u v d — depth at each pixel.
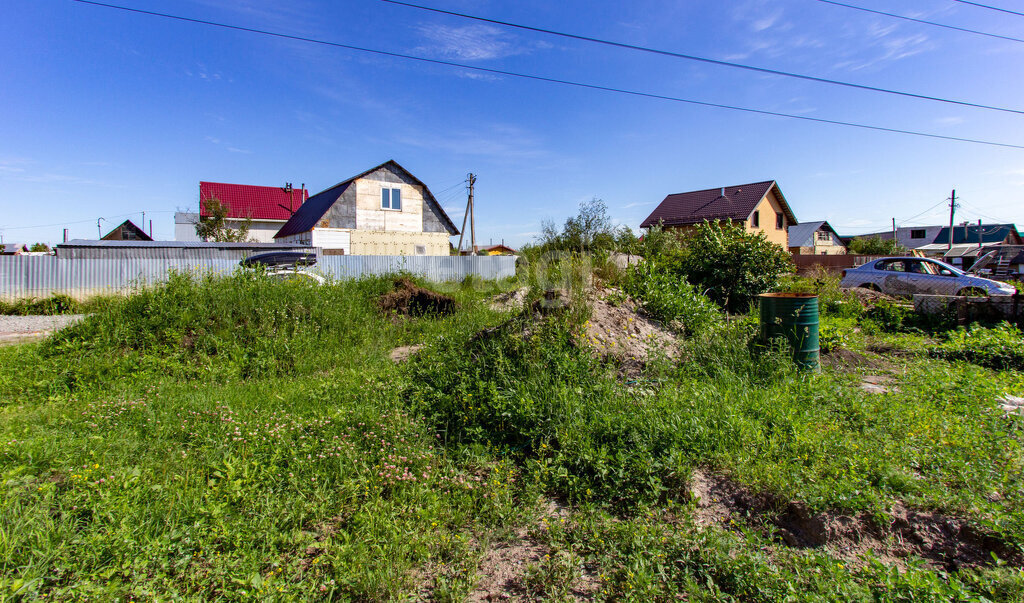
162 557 2.56
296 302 8.49
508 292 12.84
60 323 10.77
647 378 5.17
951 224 41.75
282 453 3.74
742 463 3.48
